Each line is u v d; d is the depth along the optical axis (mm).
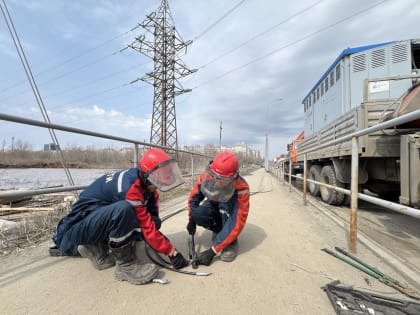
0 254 2229
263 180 12922
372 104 3582
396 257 2094
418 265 2154
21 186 8945
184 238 2705
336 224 3355
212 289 1619
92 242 1818
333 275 1836
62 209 3977
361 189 4719
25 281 1722
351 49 5949
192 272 1849
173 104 22156
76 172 18516
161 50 22047
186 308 1410
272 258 2148
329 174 5043
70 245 2014
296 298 1523
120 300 1488
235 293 1573
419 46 5344
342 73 6141
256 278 1776
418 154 2684
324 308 1422
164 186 1673
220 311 1388
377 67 5566
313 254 2252
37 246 2441
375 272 1853
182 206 4758
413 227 3459
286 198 5969
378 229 3354
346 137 2592
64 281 1722
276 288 1641
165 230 3016
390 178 3863
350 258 2150
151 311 1381
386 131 2986
